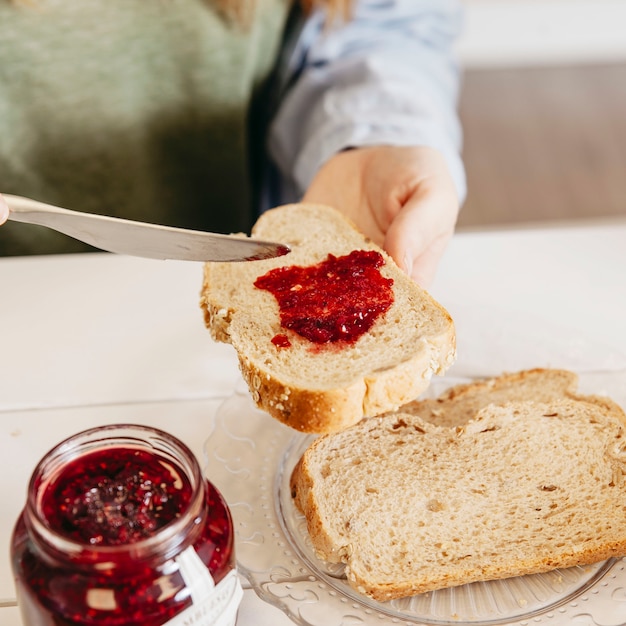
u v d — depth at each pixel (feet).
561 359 2.05
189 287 2.30
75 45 2.44
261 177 2.96
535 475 1.78
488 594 1.63
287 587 1.63
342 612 1.60
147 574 1.39
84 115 2.54
